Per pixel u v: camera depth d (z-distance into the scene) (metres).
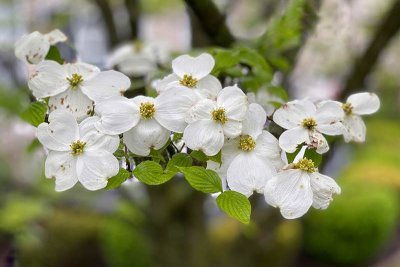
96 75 0.99
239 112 0.93
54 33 1.11
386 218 4.55
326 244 4.50
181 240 2.33
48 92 0.99
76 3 2.74
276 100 1.16
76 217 3.96
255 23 2.17
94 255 3.89
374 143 5.54
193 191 2.24
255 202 1.82
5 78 2.50
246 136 0.94
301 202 0.91
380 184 4.86
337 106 0.96
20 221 2.87
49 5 2.87
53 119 0.94
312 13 1.36
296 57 1.52
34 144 1.23
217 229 3.48
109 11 2.06
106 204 3.89
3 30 2.86
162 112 0.93
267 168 0.93
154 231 2.32
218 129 0.92
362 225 4.44
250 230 2.38
